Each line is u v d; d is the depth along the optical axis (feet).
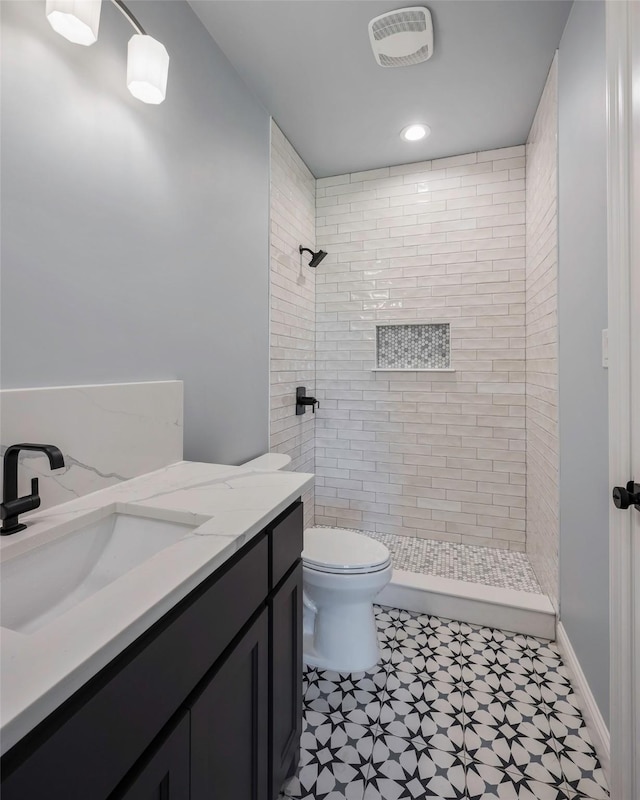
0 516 2.50
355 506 9.47
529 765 4.05
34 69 3.02
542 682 5.18
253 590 2.88
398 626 6.40
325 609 5.38
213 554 2.28
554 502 6.03
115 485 3.65
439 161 8.66
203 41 5.15
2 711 1.22
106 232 3.67
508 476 8.41
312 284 9.34
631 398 3.28
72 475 3.23
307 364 9.09
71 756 1.46
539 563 7.04
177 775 2.00
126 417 3.81
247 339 6.33
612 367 3.49
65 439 3.19
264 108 6.86
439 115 7.16
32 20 3.00
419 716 4.65
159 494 3.40
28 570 2.53
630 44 3.19
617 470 3.44
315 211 9.50
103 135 3.63
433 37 5.41
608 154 3.49
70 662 1.43
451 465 8.79
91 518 2.99
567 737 4.37
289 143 7.93
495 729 4.47
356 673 5.38
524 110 7.02
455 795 3.75
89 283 3.50
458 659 5.62
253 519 2.81
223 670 2.45
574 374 5.02
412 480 9.06
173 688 2.01
